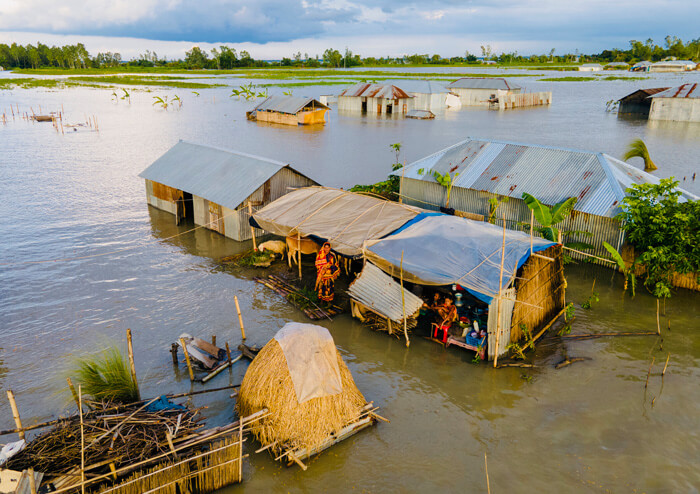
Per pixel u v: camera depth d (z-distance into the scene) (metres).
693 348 14.19
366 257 16.39
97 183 33.06
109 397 10.66
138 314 16.34
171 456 9.07
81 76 158.88
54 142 48.38
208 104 83.44
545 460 10.19
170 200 26.50
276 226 19.52
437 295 15.88
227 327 15.56
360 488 9.52
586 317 16.06
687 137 48.06
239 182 23.17
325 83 120.12
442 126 59.56
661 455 10.27
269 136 52.28
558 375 13.06
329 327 15.77
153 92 104.38
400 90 74.38
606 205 18.61
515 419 11.44
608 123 59.41
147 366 13.47
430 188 24.45
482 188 22.11
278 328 15.58
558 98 92.44
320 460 10.23
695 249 16.28
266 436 10.16
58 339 14.79
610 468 9.94
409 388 12.66
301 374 10.11
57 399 12.05
